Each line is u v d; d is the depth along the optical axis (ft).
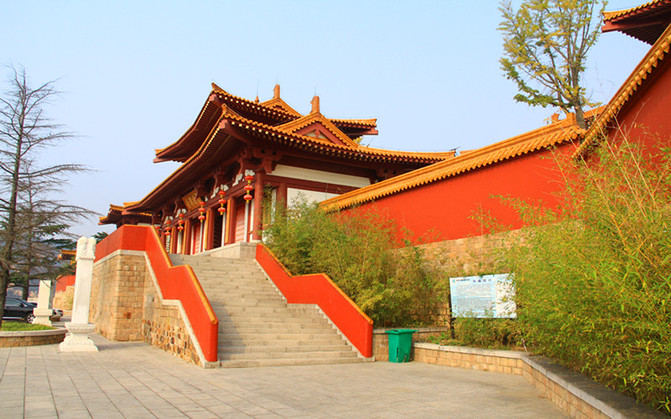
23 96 54.24
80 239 45.19
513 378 30.45
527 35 59.88
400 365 37.22
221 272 54.60
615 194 17.80
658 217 15.58
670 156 20.76
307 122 70.23
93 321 67.26
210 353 33.99
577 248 18.37
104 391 24.98
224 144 63.87
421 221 50.19
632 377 14.98
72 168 55.57
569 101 59.93
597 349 17.30
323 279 45.50
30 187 53.16
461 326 37.14
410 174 53.83
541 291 21.89
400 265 48.37
